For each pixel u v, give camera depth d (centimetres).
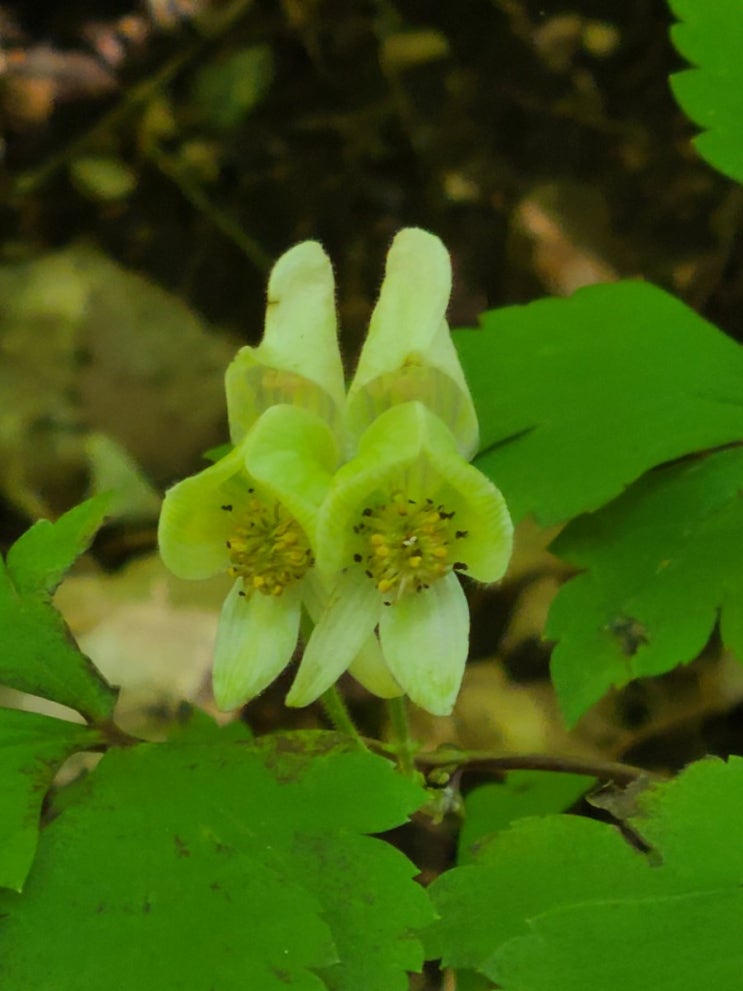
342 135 37
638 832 19
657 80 37
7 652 19
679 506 21
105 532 31
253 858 18
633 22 37
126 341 35
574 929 18
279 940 18
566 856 19
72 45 37
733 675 28
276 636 19
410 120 37
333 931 18
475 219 36
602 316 22
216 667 19
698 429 21
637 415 21
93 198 37
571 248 35
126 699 27
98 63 37
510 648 29
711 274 35
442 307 19
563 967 18
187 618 29
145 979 18
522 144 36
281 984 18
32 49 37
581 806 25
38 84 37
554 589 30
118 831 18
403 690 19
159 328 35
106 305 35
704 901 19
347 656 19
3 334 34
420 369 19
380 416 19
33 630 19
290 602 19
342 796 19
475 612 30
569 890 19
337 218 36
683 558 21
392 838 26
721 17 23
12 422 33
